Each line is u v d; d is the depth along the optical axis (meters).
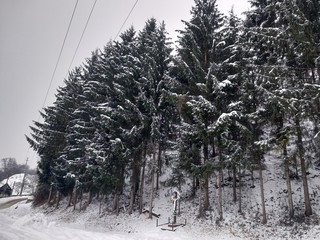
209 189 22.64
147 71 21.77
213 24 21.06
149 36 25.41
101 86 27.17
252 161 17.02
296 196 17.42
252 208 17.56
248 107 17.62
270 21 18.47
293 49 14.96
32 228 10.72
